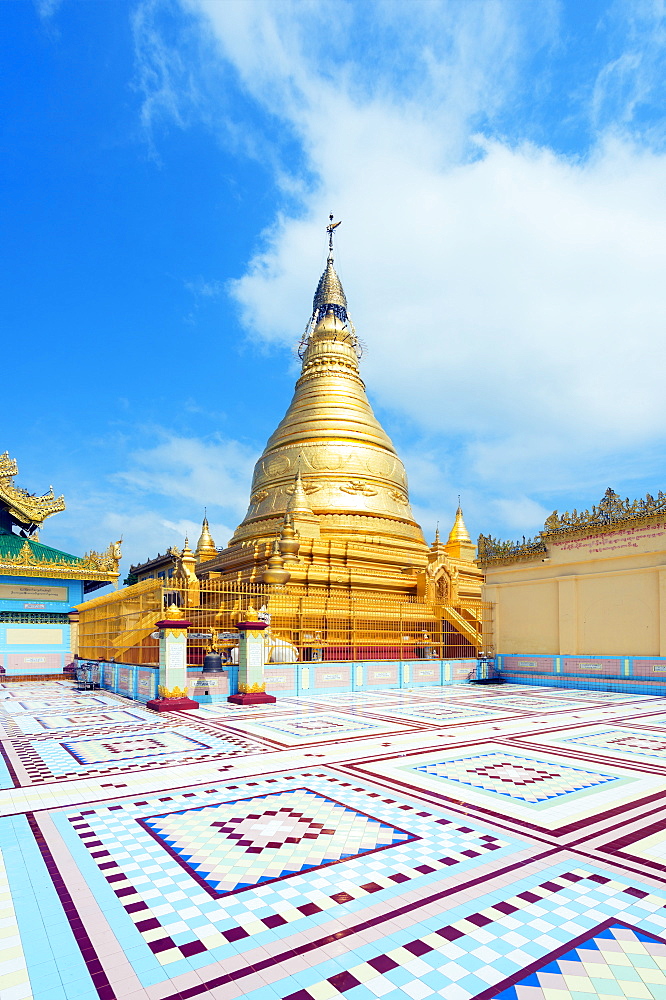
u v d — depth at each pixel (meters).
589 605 23.06
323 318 44.03
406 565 33.97
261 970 3.99
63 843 6.20
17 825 6.74
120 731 13.04
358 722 14.05
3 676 30.44
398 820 6.84
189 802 7.55
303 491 33.16
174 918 4.66
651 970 3.98
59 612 33.06
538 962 4.07
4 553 33.06
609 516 22.53
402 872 5.45
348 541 32.19
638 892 5.07
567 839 6.27
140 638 20.86
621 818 6.93
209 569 35.66
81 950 4.23
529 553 25.22
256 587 24.52
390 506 35.59
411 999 3.69
